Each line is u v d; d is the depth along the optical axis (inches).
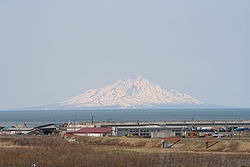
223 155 5398.6
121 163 4653.1
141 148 6653.5
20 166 4471.0
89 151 5787.4
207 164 4544.8
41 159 4911.4
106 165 4552.2
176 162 4734.3
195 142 7140.8
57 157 5088.6
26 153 5442.9
